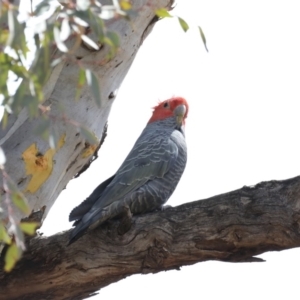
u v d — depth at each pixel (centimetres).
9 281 1066
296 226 983
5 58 628
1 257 1065
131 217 1038
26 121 1074
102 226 1070
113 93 1151
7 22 636
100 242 1055
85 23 654
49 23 623
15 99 612
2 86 628
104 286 1084
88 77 647
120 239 1049
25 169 1060
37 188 1074
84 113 1106
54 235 1081
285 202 995
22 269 1063
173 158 1284
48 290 1075
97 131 1142
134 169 1229
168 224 1038
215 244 1023
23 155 1060
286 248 1005
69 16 624
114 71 1134
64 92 1092
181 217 1039
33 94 615
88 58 1097
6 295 1076
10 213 662
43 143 1071
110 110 1168
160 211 1082
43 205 1095
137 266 1050
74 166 1141
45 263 1060
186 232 1029
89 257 1052
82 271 1055
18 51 629
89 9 625
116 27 1129
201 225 1025
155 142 1288
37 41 640
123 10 688
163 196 1255
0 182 1037
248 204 1010
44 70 632
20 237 632
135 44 1153
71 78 1092
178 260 1040
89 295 1098
